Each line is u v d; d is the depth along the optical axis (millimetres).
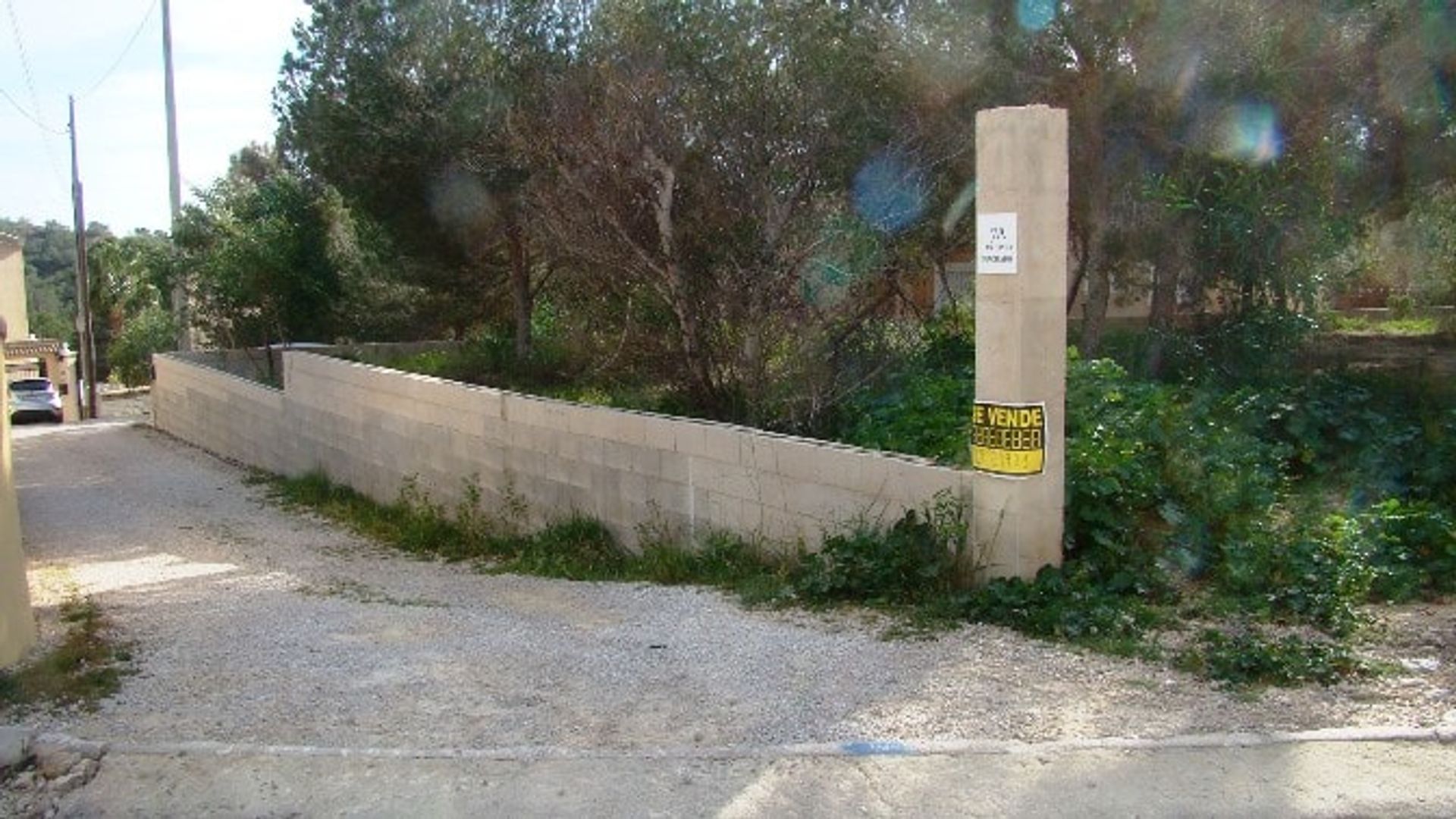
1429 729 4832
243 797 4508
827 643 6168
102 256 48750
